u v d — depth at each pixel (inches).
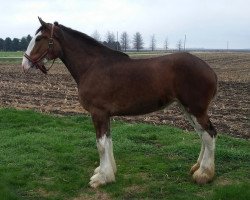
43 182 276.7
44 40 273.6
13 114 465.1
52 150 345.4
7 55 2420.0
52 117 466.3
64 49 276.8
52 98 661.9
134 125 424.2
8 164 309.6
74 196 257.1
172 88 256.7
